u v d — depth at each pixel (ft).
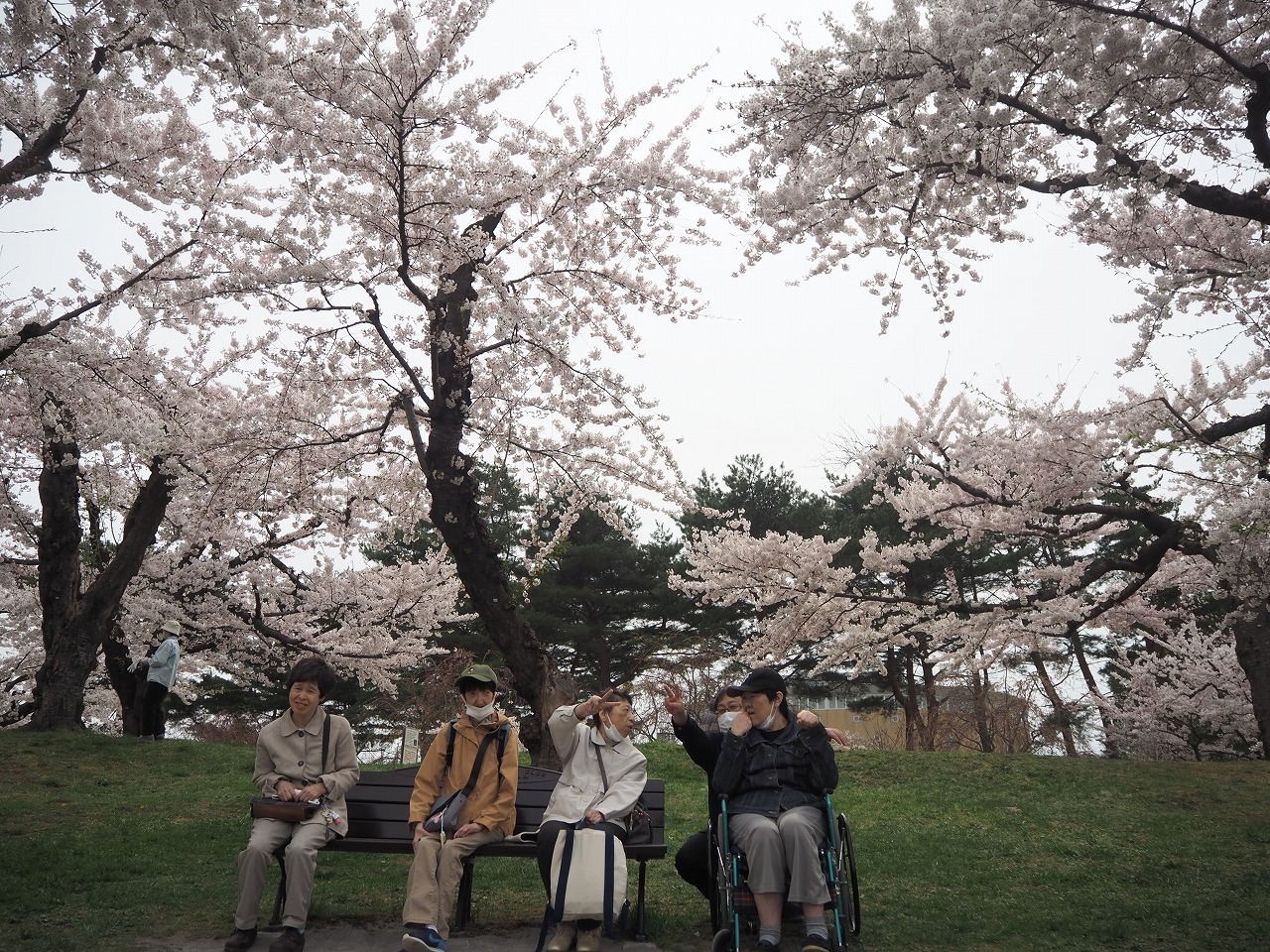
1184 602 69.31
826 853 17.08
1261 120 23.72
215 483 41.65
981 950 18.11
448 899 17.49
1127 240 36.88
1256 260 35.63
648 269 38.86
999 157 26.61
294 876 17.28
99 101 35.42
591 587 92.22
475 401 39.32
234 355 49.62
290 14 29.37
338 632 63.26
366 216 34.86
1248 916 20.13
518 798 20.49
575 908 16.80
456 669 57.06
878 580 84.07
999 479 43.19
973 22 24.40
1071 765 40.09
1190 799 34.30
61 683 45.16
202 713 90.17
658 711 80.43
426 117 33.55
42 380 40.14
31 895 20.27
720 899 17.66
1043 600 42.52
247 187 43.52
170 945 17.42
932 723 82.02
